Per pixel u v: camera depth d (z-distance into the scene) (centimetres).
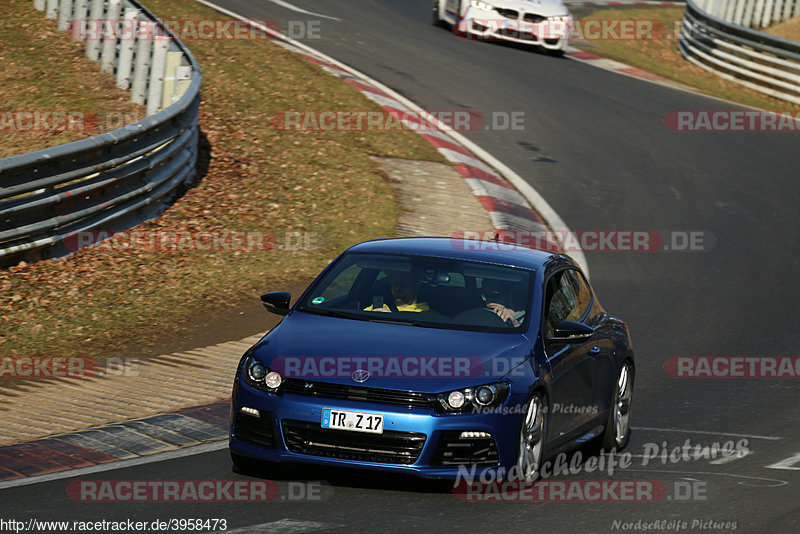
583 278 3102
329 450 2320
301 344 2462
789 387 3716
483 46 10538
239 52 8506
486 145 7512
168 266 4656
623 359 2964
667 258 5662
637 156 7706
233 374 3531
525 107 8556
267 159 6400
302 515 2203
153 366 3594
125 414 3048
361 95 8038
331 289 2770
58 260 4459
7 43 7538
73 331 3894
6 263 4250
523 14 10319
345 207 5819
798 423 3269
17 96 6712
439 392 2316
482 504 2344
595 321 2952
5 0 8388
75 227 4566
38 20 8069
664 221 6341
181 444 2766
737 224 6381
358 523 2162
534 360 2494
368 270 2803
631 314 4706
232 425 2439
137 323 4056
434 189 6378
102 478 2455
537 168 7162
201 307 4306
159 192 5231
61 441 2756
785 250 5931
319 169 6366
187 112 5778
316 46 9450
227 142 6569
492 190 6525
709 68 11356
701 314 4753
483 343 2500
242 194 5772
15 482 2409
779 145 8500
